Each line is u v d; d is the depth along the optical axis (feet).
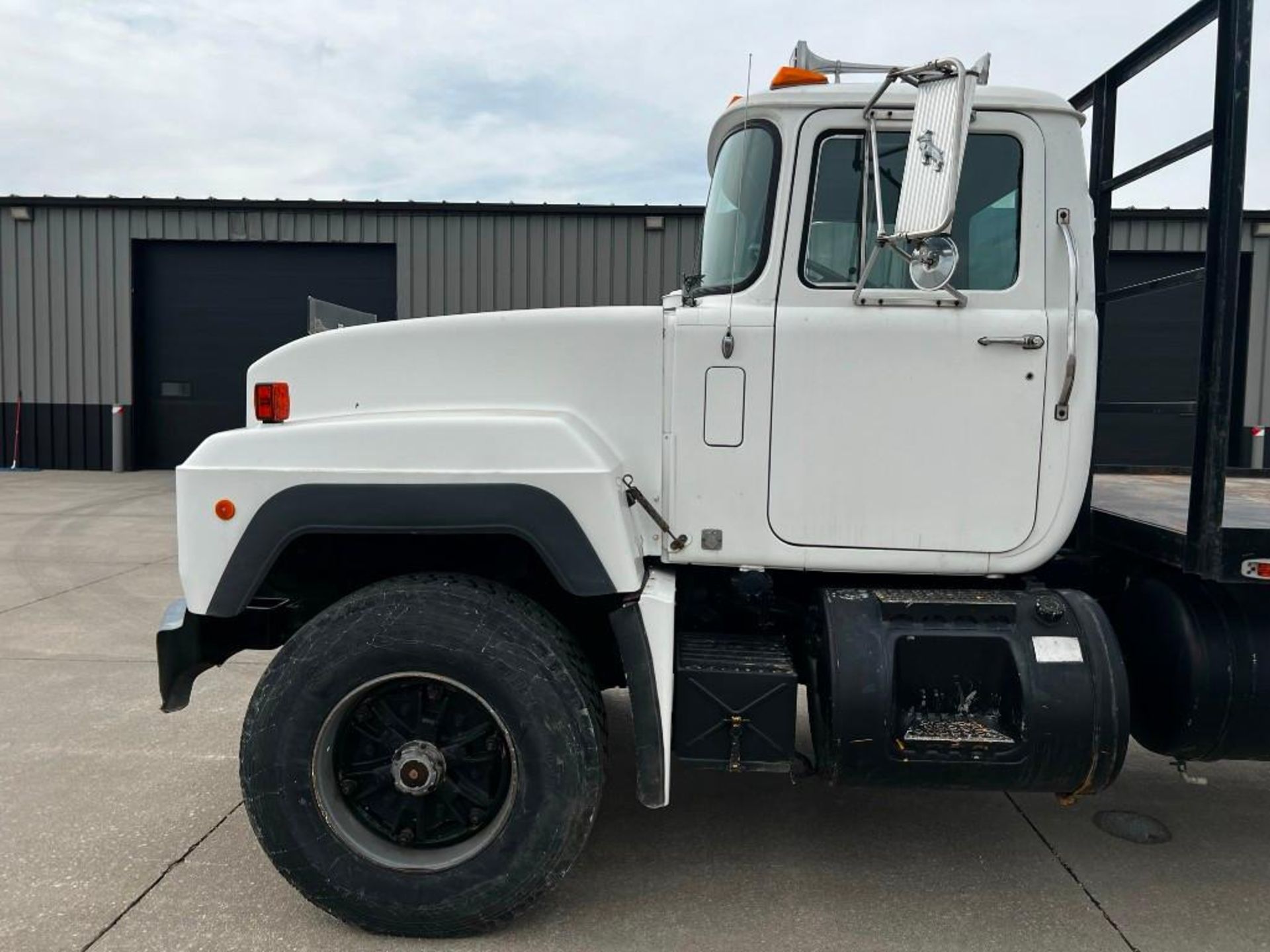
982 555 8.05
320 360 8.68
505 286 45.42
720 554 8.23
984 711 7.84
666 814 10.44
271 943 7.77
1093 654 7.64
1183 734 8.27
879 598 8.02
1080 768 7.54
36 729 12.76
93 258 46.80
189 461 8.02
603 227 44.65
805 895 8.71
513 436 7.70
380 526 7.66
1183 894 8.82
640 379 8.22
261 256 47.37
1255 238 37.17
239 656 16.55
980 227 8.05
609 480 7.61
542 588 8.85
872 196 7.97
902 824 10.27
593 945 7.81
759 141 8.25
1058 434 7.91
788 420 8.06
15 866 8.99
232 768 11.43
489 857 7.59
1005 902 8.64
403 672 7.56
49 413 47.62
